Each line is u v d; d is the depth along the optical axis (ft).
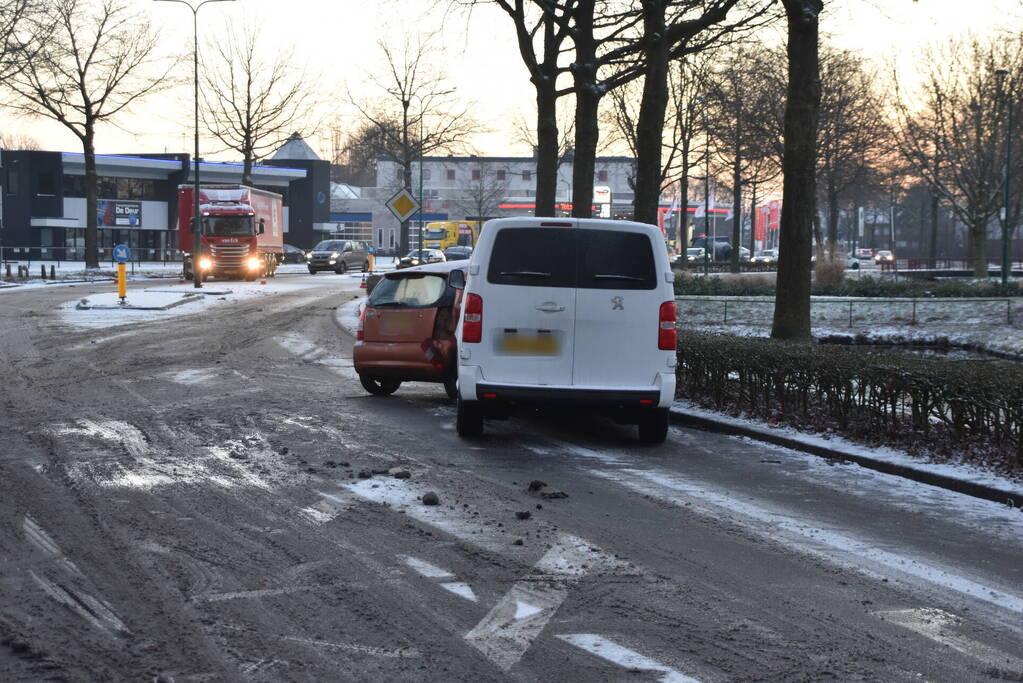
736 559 20.13
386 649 14.97
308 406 40.83
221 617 16.24
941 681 14.20
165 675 13.89
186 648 14.90
